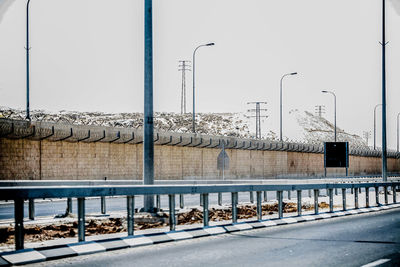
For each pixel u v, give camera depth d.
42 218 15.55
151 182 15.64
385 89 29.64
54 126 39.00
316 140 192.75
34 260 8.81
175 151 52.38
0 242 10.73
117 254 9.73
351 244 11.16
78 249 9.72
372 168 106.94
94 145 43.22
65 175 40.41
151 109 15.70
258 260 9.10
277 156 72.75
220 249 10.37
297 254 9.79
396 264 8.75
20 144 36.97
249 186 14.42
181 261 8.97
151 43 15.68
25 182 23.11
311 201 26.77
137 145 47.94
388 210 21.69
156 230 12.01
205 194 13.04
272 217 15.91
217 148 59.41
